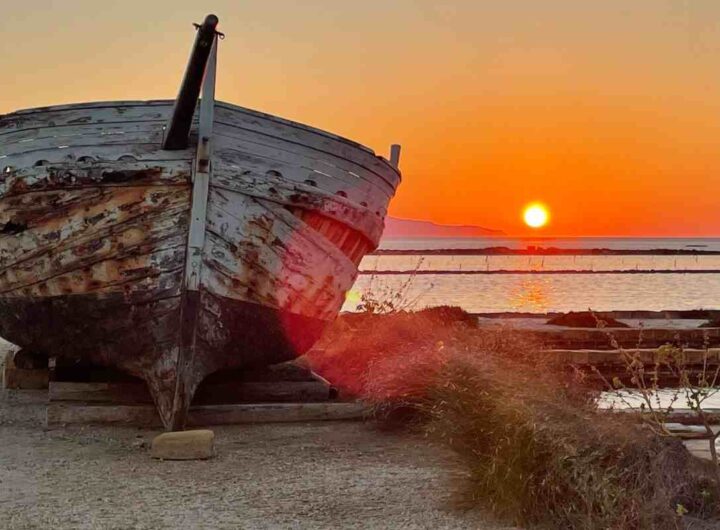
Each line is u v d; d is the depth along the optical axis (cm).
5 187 893
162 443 741
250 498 620
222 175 845
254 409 911
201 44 777
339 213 922
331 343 1235
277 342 939
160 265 841
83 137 861
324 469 710
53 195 868
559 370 982
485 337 1022
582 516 539
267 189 866
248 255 868
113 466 713
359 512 587
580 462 557
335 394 1011
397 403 873
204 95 823
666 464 575
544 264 10344
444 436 680
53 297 906
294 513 584
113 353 903
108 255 859
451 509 594
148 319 852
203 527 549
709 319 2369
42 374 1118
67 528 542
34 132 884
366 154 962
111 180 838
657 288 5456
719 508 560
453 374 770
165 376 846
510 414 618
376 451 779
